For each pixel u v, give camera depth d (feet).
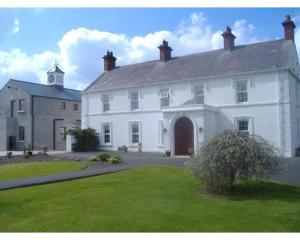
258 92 78.13
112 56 115.34
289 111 74.33
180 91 88.69
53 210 27.37
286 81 74.79
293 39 84.58
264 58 80.59
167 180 39.37
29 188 36.11
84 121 108.68
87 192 33.83
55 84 145.38
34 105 129.49
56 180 40.81
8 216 25.98
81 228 22.88
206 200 30.73
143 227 22.95
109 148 102.42
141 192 33.63
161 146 91.25
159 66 100.48
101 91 104.68
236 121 80.69
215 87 83.61
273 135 75.87
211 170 32.60
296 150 77.97
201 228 22.75
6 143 130.62
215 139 33.88
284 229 22.65
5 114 136.56
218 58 90.02
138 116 96.37
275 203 29.73
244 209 27.61
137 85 96.32
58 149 135.44
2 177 45.73
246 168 32.40
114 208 27.73
